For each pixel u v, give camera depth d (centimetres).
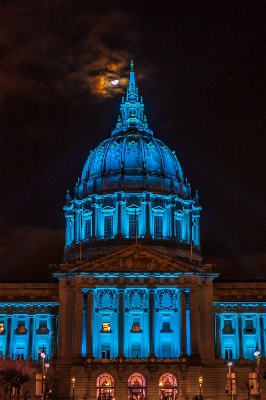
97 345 13575
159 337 13688
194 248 16625
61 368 13300
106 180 16762
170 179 16912
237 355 14050
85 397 12669
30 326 14150
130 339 13638
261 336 14175
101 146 17812
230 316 14350
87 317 13350
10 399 12119
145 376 12812
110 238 15988
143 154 17075
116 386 12744
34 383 13025
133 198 16362
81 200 16875
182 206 16912
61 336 13575
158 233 16312
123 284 13550
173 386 12862
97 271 13575
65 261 16538
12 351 14012
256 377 13200
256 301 14262
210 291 13888
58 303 14212
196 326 13325
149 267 13675
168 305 13812
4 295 14325
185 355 13050
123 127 18188
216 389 13225
